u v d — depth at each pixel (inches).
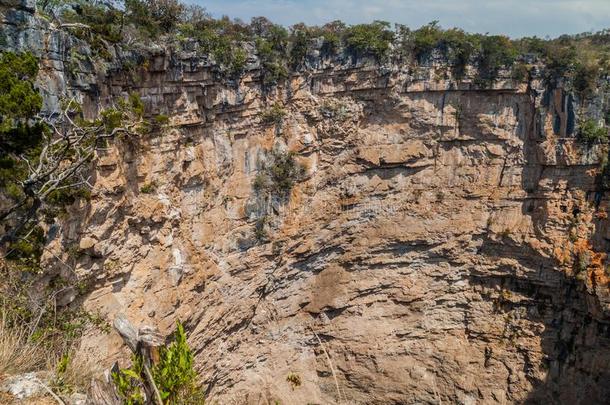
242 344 1558.8
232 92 1334.9
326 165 1608.0
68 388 380.8
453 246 1774.1
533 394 1782.7
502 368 1819.6
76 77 887.7
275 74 1421.0
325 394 1755.7
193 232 1285.7
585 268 1631.4
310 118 1539.1
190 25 1221.1
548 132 1647.4
